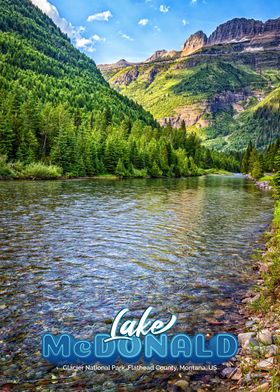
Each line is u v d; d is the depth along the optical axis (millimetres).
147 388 7223
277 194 41000
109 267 15930
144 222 27578
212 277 14891
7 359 8258
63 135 91562
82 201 38875
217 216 32094
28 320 10328
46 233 22156
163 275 15055
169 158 135625
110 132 141750
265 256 17922
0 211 29281
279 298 11352
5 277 14008
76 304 11641
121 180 88750
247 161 180875
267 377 6840
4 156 75500
